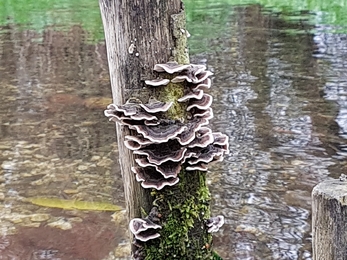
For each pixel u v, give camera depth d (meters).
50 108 1.92
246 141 1.54
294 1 4.22
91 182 1.31
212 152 0.59
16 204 1.19
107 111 0.56
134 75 0.56
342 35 3.03
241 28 3.36
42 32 3.41
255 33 3.18
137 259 0.60
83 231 1.08
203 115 0.58
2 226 1.09
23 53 2.87
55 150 1.52
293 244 1.03
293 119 1.72
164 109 0.55
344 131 1.60
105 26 0.57
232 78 2.24
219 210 1.15
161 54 0.56
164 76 0.56
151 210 0.59
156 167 0.56
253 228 1.08
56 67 2.58
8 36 3.30
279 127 1.65
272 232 1.07
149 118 0.55
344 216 0.57
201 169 0.58
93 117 1.83
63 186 1.28
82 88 2.21
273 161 1.40
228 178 1.30
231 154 1.45
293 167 1.36
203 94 0.58
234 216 1.13
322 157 1.42
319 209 0.58
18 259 0.97
